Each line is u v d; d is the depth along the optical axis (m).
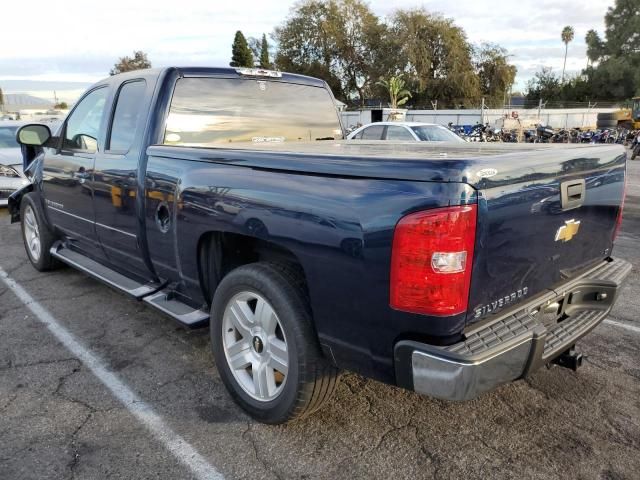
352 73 58.16
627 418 2.96
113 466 2.54
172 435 2.79
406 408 3.05
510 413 3.01
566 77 71.75
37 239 5.50
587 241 2.85
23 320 4.35
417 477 2.47
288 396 2.62
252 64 65.75
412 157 2.17
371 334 2.22
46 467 2.53
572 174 2.57
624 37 60.69
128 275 4.09
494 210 2.09
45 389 3.25
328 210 2.27
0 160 8.94
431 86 54.19
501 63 54.88
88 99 4.39
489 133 27.58
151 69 3.76
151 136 3.50
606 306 2.97
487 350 2.08
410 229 2.01
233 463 2.57
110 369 3.51
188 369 3.52
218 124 3.87
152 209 3.38
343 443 2.72
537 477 2.48
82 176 4.18
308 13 55.41
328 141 4.16
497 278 2.21
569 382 3.35
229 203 2.75
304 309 2.53
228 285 2.84
